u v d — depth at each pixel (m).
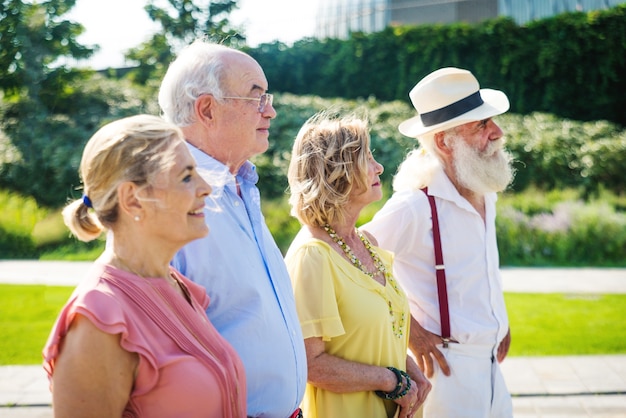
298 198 2.75
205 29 19.97
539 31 20.03
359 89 21.42
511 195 15.09
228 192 2.38
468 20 24.80
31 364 6.13
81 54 18.97
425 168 3.35
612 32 19.55
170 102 2.41
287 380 2.27
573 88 19.91
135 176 1.79
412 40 20.86
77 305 1.71
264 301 2.27
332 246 2.70
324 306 2.56
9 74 18.33
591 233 12.88
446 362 3.18
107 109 18.61
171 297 1.87
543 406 5.29
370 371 2.58
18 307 8.27
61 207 15.91
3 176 16.31
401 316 2.80
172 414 1.77
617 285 9.86
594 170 15.77
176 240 1.86
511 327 7.41
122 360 1.72
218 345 1.90
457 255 3.26
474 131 3.34
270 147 16.69
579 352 6.52
